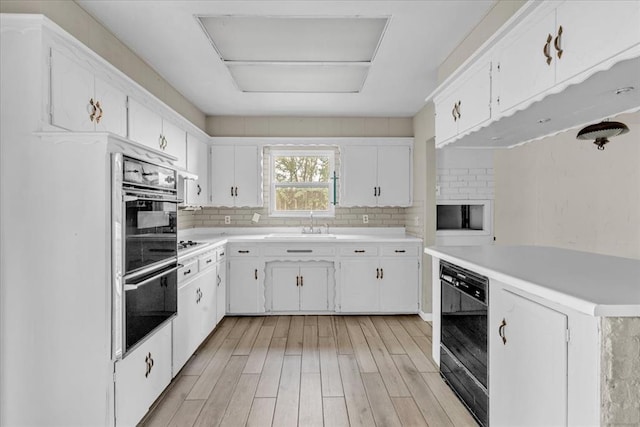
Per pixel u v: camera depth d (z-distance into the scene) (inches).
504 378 70.5
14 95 69.3
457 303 95.2
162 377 96.4
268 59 118.4
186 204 150.0
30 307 70.1
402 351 130.3
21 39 69.1
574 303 49.5
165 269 94.2
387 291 171.9
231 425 86.0
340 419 88.3
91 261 70.0
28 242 70.0
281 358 124.4
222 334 148.6
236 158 183.6
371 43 108.4
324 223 196.1
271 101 162.7
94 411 70.4
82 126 80.7
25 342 70.1
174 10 90.1
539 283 59.0
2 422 70.1
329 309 173.9
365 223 196.2
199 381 107.9
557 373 54.9
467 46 104.1
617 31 48.9
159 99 124.0
